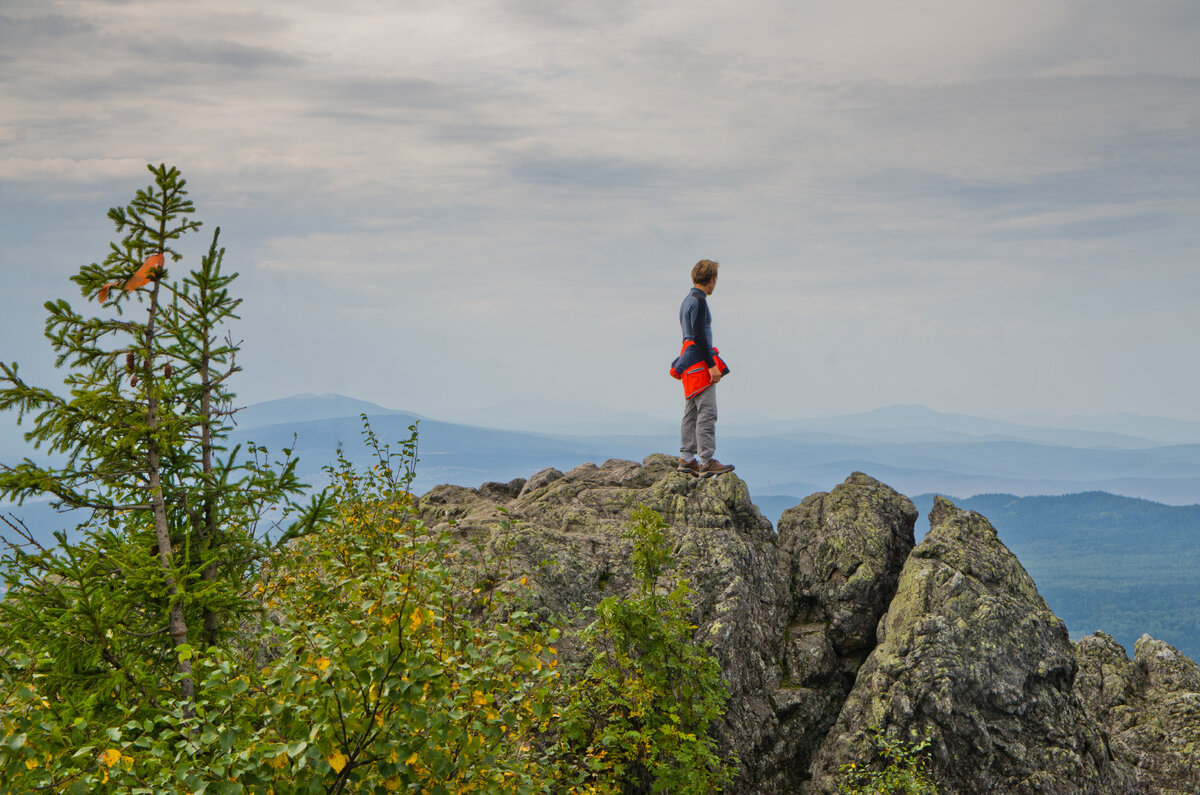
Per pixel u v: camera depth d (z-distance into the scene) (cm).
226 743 495
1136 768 1435
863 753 1262
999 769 1255
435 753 531
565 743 1044
